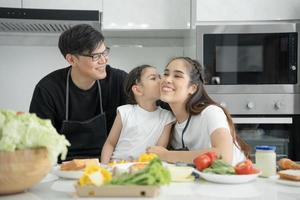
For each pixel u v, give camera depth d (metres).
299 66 2.11
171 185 0.96
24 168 0.84
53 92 1.83
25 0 2.25
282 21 2.17
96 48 1.70
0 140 0.83
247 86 2.13
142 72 1.76
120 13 2.31
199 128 1.48
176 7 2.32
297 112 2.11
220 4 2.16
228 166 1.04
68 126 1.80
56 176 1.08
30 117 0.90
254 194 0.87
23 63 2.63
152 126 1.69
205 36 2.13
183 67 1.54
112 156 1.69
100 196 0.83
